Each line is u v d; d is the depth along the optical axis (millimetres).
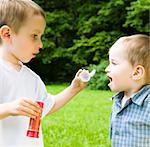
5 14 2613
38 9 2656
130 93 3002
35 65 17469
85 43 16422
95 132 5891
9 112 2361
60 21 17328
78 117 7473
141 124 2859
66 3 17719
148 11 15719
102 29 17016
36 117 2480
